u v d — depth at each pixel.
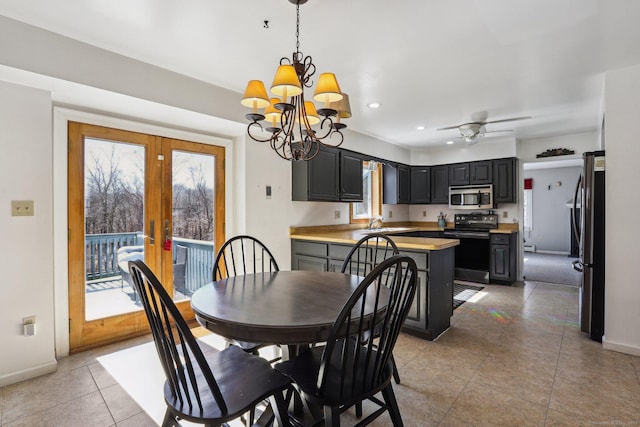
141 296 1.26
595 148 4.61
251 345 1.87
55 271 2.48
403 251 2.98
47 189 2.25
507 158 5.07
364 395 1.29
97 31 2.06
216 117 2.91
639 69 2.53
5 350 2.11
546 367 2.36
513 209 5.27
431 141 5.26
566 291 4.54
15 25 1.91
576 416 1.80
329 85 1.65
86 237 2.66
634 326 2.56
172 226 3.15
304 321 1.31
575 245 7.79
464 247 5.27
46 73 2.01
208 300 1.61
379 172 5.54
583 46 2.26
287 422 1.32
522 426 1.72
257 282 2.00
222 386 1.33
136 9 1.83
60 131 2.51
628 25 1.99
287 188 3.87
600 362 2.42
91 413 1.84
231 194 3.56
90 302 2.69
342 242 3.41
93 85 2.20
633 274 2.56
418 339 2.88
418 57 2.41
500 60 2.47
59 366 2.38
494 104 3.47
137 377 2.23
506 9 1.84
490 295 4.33
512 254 4.90
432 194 5.84
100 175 2.73
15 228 2.13
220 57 2.41
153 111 2.73
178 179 3.20
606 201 2.66
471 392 2.04
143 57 2.40
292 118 1.95
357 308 1.47
